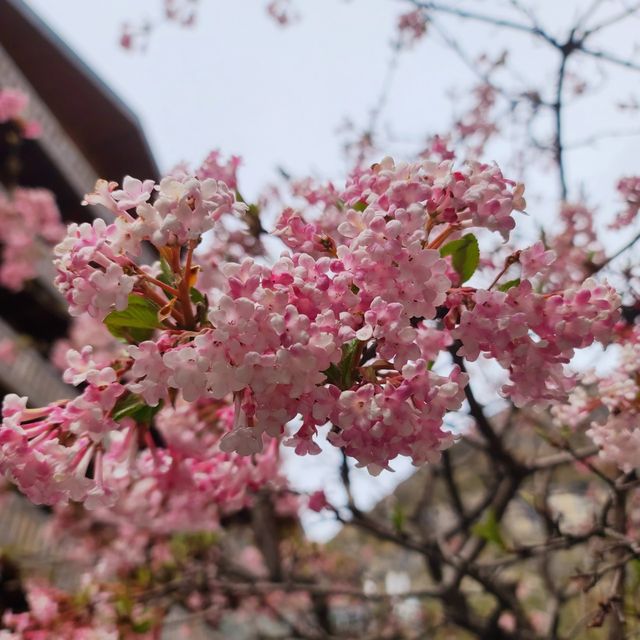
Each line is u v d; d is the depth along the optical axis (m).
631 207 3.17
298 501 6.04
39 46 13.00
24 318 13.02
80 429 1.71
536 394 1.56
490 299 1.54
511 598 4.76
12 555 7.17
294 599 7.49
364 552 11.24
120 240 1.61
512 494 4.20
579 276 3.26
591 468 3.10
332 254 1.81
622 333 2.53
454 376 1.51
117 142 15.02
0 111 9.24
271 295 1.41
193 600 6.00
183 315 1.76
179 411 2.47
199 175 2.35
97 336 7.71
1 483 7.88
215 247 2.69
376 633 6.68
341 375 1.57
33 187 13.16
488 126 5.39
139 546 5.94
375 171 1.76
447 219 1.65
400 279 1.47
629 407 2.36
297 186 2.39
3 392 10.39
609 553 3.45
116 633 3.94
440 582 4.60
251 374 1.37
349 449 1.46
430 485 6.39
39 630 3.92
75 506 7.92
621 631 2.99
